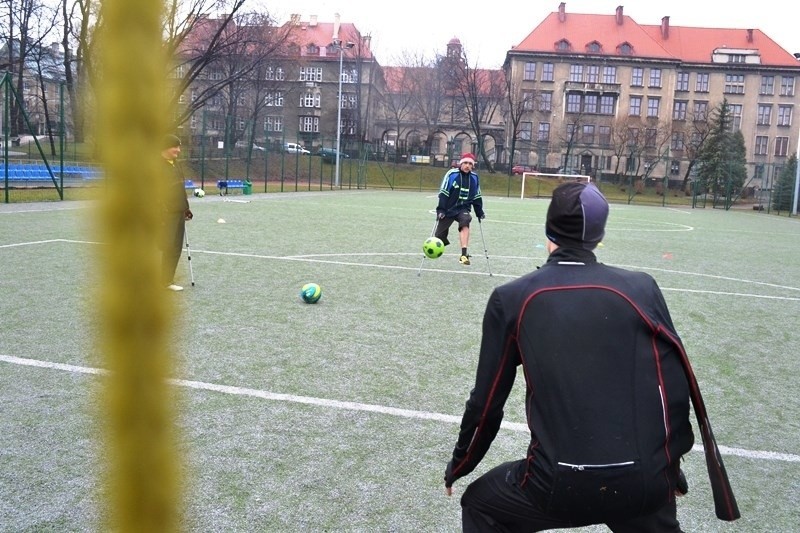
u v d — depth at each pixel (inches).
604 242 687.7
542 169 2928.2
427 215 921.5
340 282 370.6
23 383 186.9
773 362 251.4
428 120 3024.1
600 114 2967.5
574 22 3048.7
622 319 81.6
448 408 185.8
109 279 24.2
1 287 308.8
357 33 2965.1
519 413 185.8
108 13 22.1
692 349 264.5
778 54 3073.3
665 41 3144.7
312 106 3166.8
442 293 353.7
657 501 79.0
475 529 92.0
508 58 3034.0
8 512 120.1
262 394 188.5
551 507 79.1
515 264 479.2
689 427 85.3
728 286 431.2
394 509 129.7
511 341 84.2
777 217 1512.1
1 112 987.9
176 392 27.2
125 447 27.3
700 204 2139.5
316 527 121.3
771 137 3041.3
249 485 135.6
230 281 355.9
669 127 2896.2
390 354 235.6
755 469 157.6
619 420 78.1
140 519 28.2
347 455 152.6
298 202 1085.8
